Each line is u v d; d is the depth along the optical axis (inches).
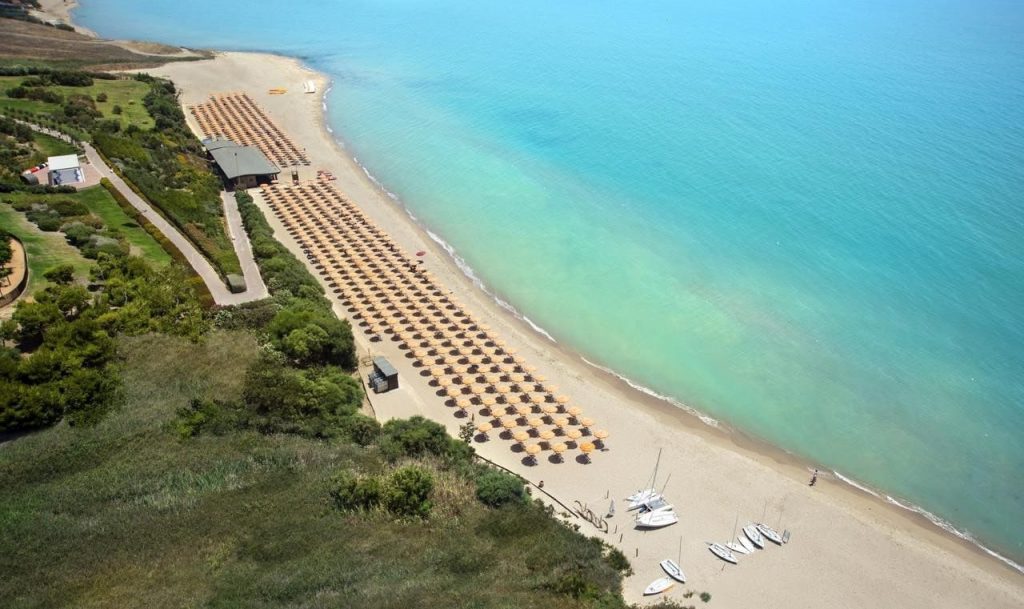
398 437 1923.0
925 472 2018.9
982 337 2554.1
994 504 1923.0
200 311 2337.6
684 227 3312.0
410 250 3056.1
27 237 2581.2
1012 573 1722.4
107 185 3164.4
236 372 2073.1
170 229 2881.4
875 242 3161.9
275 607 1316.4
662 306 2738.7
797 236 3223.4
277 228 3147.1
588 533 1710.1
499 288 2844.5
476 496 1760.6
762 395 2297.0
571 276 2933.1
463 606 1334.9
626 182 3784.5
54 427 1795.0
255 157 3715.6
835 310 2709.2
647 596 1540.4
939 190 3646.7
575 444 2028.8
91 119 3959.2
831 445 2106.3
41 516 1526.8
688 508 1820.9
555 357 2448.3
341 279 2728.8
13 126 3486.7
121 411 1871.3
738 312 2701.8
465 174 3902.6
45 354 1884.8
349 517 1624.0
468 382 2186.3
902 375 2381.9
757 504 1854.1
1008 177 3772.1
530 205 3538.4
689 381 2354.8
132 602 1309.1
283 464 1771.7
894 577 1659.7
